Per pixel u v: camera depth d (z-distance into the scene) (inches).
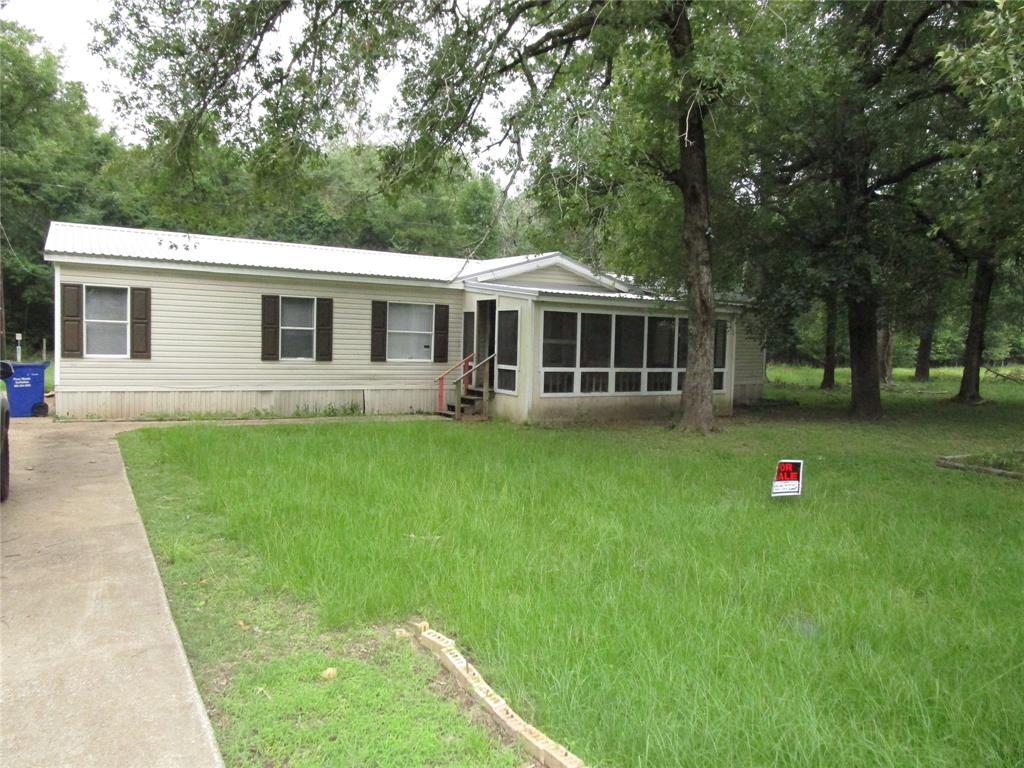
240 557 196.2
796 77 444.5
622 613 152.3
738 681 122.6
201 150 422.3
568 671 124.3
